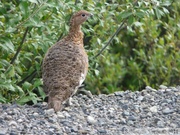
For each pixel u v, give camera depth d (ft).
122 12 62.80
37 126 51.90
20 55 63.52
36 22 58.03
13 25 58.23
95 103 60.64
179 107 58.90
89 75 67.26
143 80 85.92
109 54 89.15
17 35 62.85
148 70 87.35
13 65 62.64
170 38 85.40
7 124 52.34
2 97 60.29
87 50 67.62
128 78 88.89
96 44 69.15
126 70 88.17
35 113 55.16
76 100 61.21
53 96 55.52
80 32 60.34
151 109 58.34
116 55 89.61
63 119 54.24
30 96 60.13
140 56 90.27
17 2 64.23
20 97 61.00
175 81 86.58
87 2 64.69
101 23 65.46
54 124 52.70
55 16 63.26
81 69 57.26
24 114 55.11
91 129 52.34
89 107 58.95
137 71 87.30
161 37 91.61
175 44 86.58
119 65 88.69
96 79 85.10
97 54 67.46
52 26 63.62
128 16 63.46
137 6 63.82
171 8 86.22
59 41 59.62
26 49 64.59
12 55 64.49
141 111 58.13
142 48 89.04
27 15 57.41
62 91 55.57
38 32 61.00
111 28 68.28
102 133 51.26
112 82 87.61
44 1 58.13
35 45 61.67
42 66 58.23
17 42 63.21
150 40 87.10
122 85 89.20
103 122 54.39
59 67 56.59
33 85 62.08
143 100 61.57
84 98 62.49
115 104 60.49
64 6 59.41
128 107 59.06
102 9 65.77
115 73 87.45
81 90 64.95
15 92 64.28
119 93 63.87
